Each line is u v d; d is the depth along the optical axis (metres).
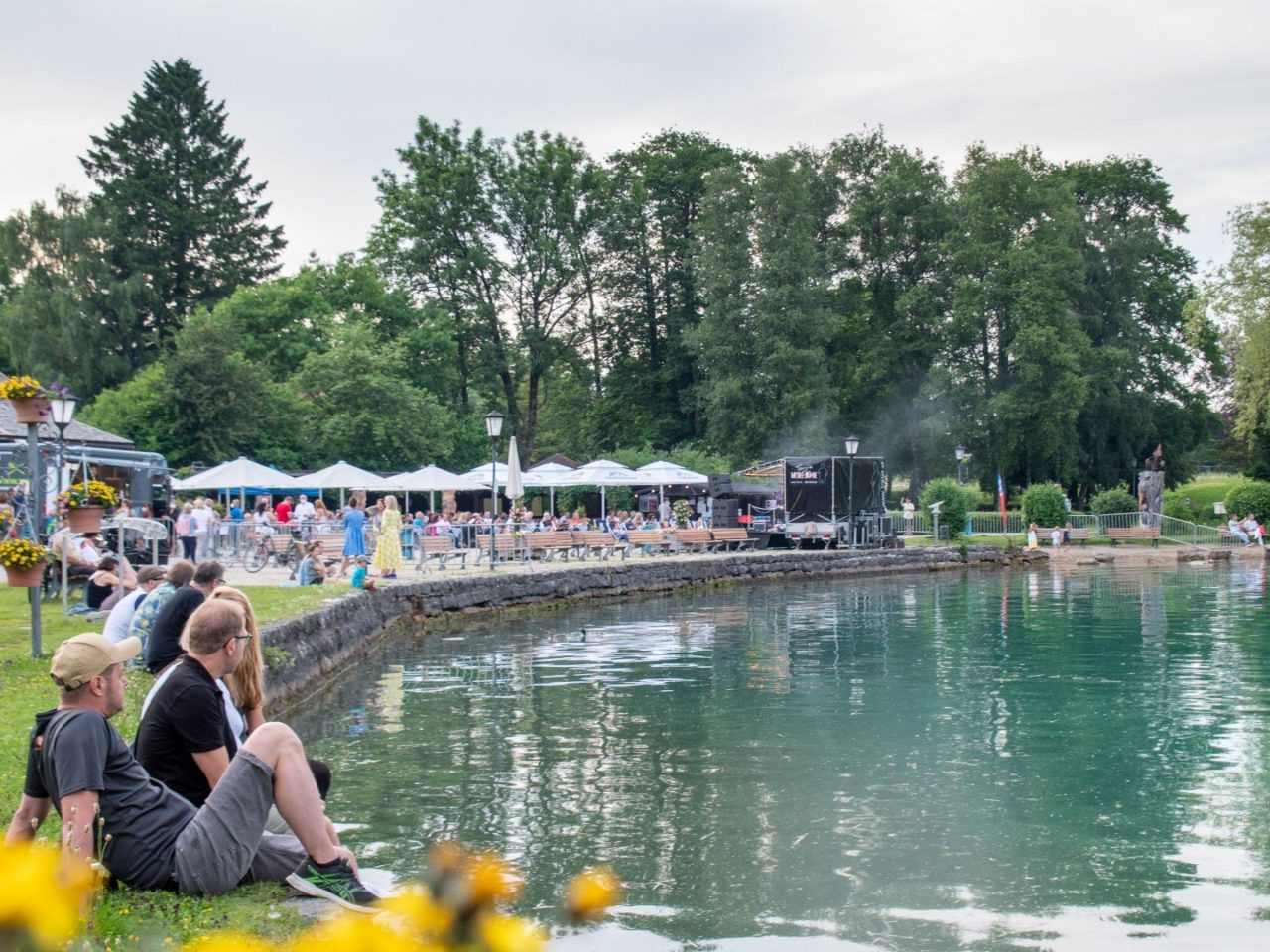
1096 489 68.00
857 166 68.31
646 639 23.78
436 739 13.39
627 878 8.41
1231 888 8.28
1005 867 8.70
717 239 61.44
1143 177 70.50
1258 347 51.38
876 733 13.80
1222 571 43.81
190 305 68.06
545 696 16.47
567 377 74.50
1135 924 7.57
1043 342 58.12
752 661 20.23
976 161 64.31
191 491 49.16
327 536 31.20
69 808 5.30
